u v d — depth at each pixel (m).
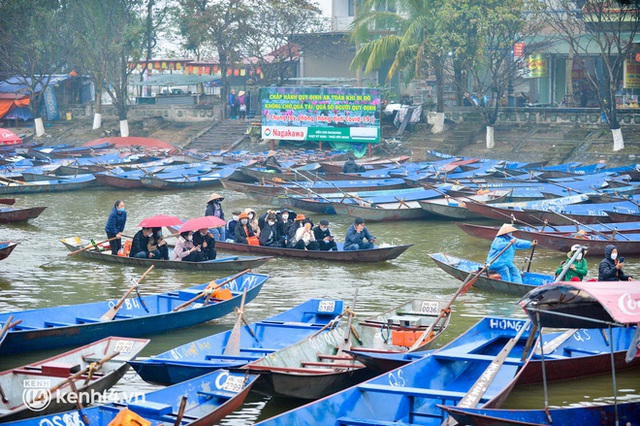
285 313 15.18
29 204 34.22
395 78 55.81
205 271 20.91
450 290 19.00
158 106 57.22
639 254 22.62
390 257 21.97
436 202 29.23
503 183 35.00
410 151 46.00
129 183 38.44
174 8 56.22
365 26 46.69
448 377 12.41
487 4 41.97
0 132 40.31
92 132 57.84
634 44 43.34
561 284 10.00
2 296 18.39
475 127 47.06
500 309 17.20
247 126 53.28
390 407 11.31
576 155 41.72
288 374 11.27
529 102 50.19
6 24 54.81
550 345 13.56
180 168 42.09
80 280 20.00
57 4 55.53
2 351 13.86
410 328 14.22
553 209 27.36
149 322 15.03
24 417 10.49
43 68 60.91
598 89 40.69
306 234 22.64
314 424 10.30
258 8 53.03
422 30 44.22
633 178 36.38
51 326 14.89
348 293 18.77
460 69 46.00
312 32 54.28
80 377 11.59
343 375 11.98
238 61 54.56
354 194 31.38
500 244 18.56
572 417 10.55
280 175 38.22
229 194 37.78
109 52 54.84
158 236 21.84
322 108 45.94
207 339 13.28
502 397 11.00
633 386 12.95
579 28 41.72
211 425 10.41
